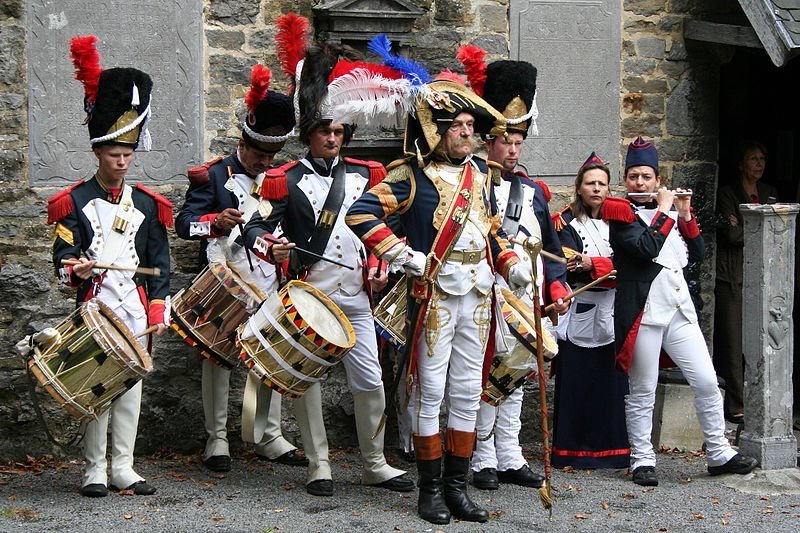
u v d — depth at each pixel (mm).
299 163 6215
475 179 5633
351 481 6469
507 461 6473
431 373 5602
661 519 5824
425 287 5527
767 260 6508
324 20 7262
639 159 6676
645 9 8008
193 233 6254
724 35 7789
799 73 9344
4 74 6672
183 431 7020
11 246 6711
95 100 5852
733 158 8898
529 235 6223
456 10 7602
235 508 5824
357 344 6168
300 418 6160
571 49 7871
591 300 6891
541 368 5551
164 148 7027
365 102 5590
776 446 6539
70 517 5598
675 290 6516
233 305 6129
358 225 5488
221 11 7082
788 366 6570
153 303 6000
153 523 5527
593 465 6898
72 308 6828
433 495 5680
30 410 6738
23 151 6727
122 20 6902
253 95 6426
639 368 6535
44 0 6723
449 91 5535
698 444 7402
